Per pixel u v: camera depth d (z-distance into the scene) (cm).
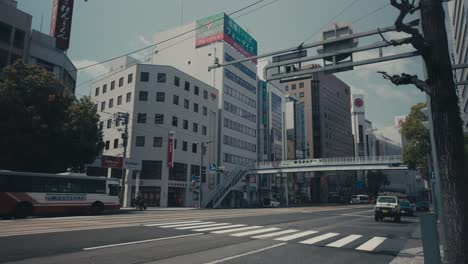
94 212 2422
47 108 2484
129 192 4162
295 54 1134
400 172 13450
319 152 10531
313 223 1927
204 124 5194
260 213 2711
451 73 405
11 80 2406
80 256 780
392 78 453
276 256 865
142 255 815
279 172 5394
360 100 12425
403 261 848
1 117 2311
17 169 2473
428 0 417
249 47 6694
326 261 826
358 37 1014
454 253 370
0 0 3309
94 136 2845
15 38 3378
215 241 1081
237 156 5969
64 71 3838
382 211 2167
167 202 4309
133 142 4334
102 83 5053
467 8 3002
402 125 3359
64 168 2709
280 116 7550
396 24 434
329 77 11762
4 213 1973
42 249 852
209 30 6000
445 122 393
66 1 3984
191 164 4791
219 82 5719
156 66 4591
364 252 976
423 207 4216
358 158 4888
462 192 376
